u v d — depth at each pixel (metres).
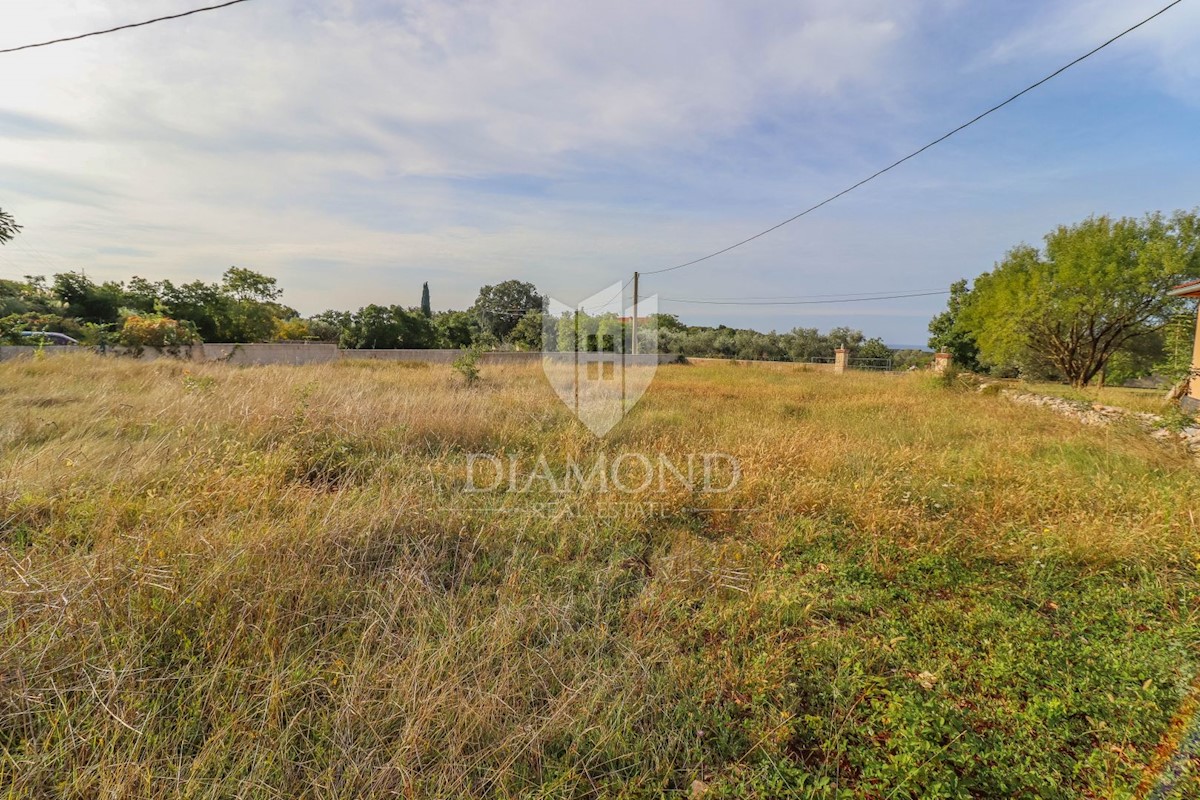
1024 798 1.64
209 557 2.61
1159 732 1.89
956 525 3.80
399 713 1.84
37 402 6.17
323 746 1.74
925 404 9.75
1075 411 8.77
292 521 3.04
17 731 1.71
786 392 11.57
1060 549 3.32
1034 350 15.95
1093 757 1.76
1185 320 10.12
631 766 1.74
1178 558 3.22
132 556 2.48
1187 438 5.84
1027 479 4.68
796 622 2.64
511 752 1.73
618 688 2.06
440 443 5.50
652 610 2.63
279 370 10.54
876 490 4.31
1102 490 4.38
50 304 18.78
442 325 30.22
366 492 3.68
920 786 1.66
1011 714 1.99
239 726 1.76
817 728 1.92
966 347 23.80
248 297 24.14
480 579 2.89
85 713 1.75
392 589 2.55
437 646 2.23
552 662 2.18
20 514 3.06
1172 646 2.37
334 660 2.10
